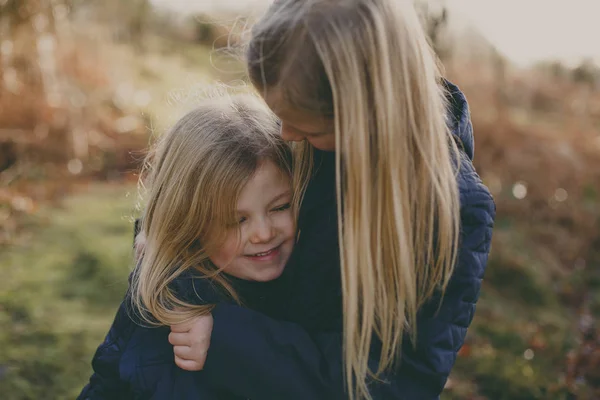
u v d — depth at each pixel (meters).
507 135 5.21
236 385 1.21
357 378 1.10
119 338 1.34
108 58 7.22
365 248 1.06
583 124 6.12
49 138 4.98
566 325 3.36
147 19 9.54
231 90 1.57
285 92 1.02
